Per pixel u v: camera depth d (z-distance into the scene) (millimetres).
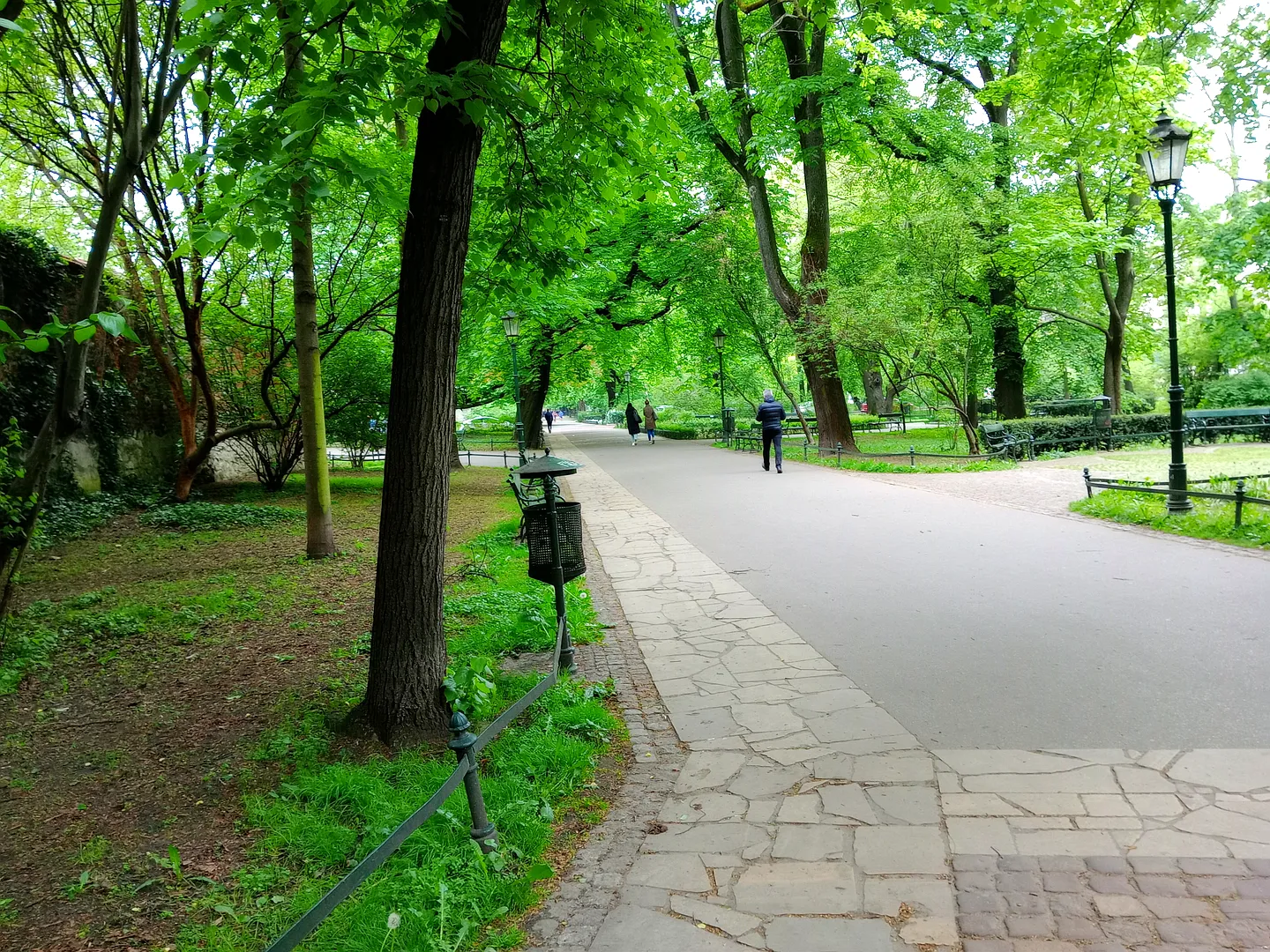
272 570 9383
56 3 7766
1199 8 12859
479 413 54969
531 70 5992
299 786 4125
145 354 14094
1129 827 3293
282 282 13867
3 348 4094
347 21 4734
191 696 5531
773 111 18250
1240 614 5840
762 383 36281
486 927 3021
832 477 16203
